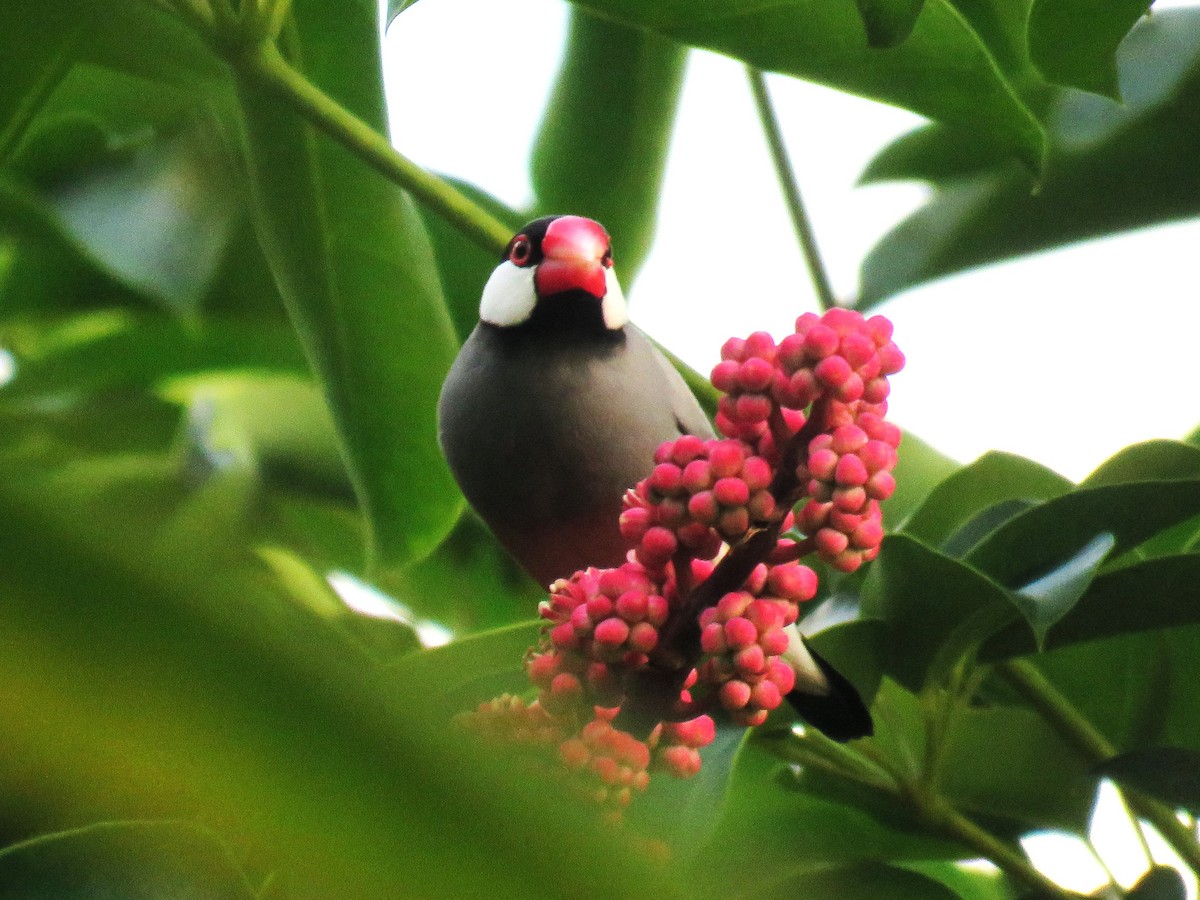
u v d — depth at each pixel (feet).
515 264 15.38
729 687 7.03
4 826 5.43
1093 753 11.34
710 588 7.11
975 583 9.85
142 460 16.76
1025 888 12.25
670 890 1.74
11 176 15.47
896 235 15.11
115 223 15.58
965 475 12.39
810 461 6.68
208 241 15.87
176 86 12.23
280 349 17.35
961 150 15.81
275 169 12.39
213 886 5.45
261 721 1.64
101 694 1.58
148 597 1.59
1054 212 14.64
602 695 7.22
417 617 18.89
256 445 17.03
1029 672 11.43
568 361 14.99
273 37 11.14
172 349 17.22
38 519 1.56
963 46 10.42
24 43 9.88
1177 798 9.95
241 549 15.24
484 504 15.56
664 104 16.60
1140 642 11.93
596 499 15.17
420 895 1.69
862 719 11.07
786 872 11.93
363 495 14.05
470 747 1.75
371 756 1.67
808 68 10.84
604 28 16.31
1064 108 14.67
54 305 17.16
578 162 16.88
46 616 1.55
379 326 13.14
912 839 11.93
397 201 12.73
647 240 17.11
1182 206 14.47
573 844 1.74
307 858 1.69
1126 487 9.58
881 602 10.55
